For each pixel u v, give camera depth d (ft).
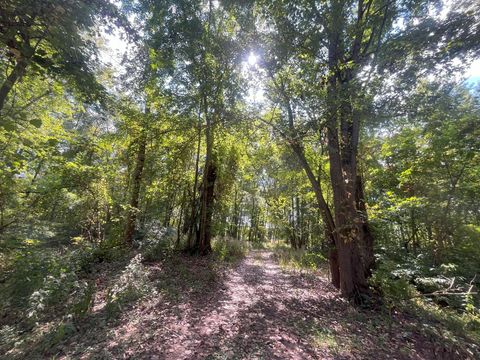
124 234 35.86
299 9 21.84
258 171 57.21
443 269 22.75
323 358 12.34
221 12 33.30
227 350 12.46
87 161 27.99
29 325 14.05
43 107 20.90
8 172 17.87
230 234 85.35
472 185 26.43
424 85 20.10
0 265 19.71
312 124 21.44
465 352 13.29
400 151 32.37
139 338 13.10
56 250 26.21
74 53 11.50
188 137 38.65
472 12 16.07
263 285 26.32
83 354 11.40
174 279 24.59
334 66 22.62
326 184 35.19
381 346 13.80
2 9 8.59
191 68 31.71
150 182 37.70
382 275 21.15
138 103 34.37
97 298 18.81
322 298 22.07
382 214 28.94
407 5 20.22
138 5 24.58
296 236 57.11
